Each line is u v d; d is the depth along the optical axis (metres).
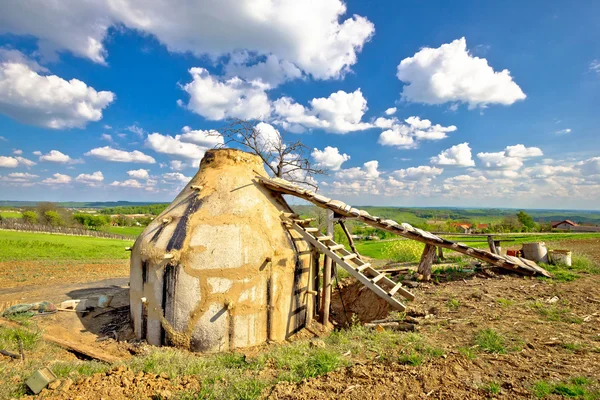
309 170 18.02
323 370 5.02
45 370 5.09
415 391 4.28
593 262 12.52
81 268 18.20
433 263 12.95
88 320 9.35
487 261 11.05
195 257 7.56
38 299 11.63
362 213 9.94
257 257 7.85
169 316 7.47
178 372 5.50
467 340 5.91
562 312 7.17
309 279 9.08
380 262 16.64
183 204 8.93
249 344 7.59
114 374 5.24
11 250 21.92
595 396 3.91
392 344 5.83
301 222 9.28
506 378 4.48
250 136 16.92
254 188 9.43
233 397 4.42
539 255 12.09
